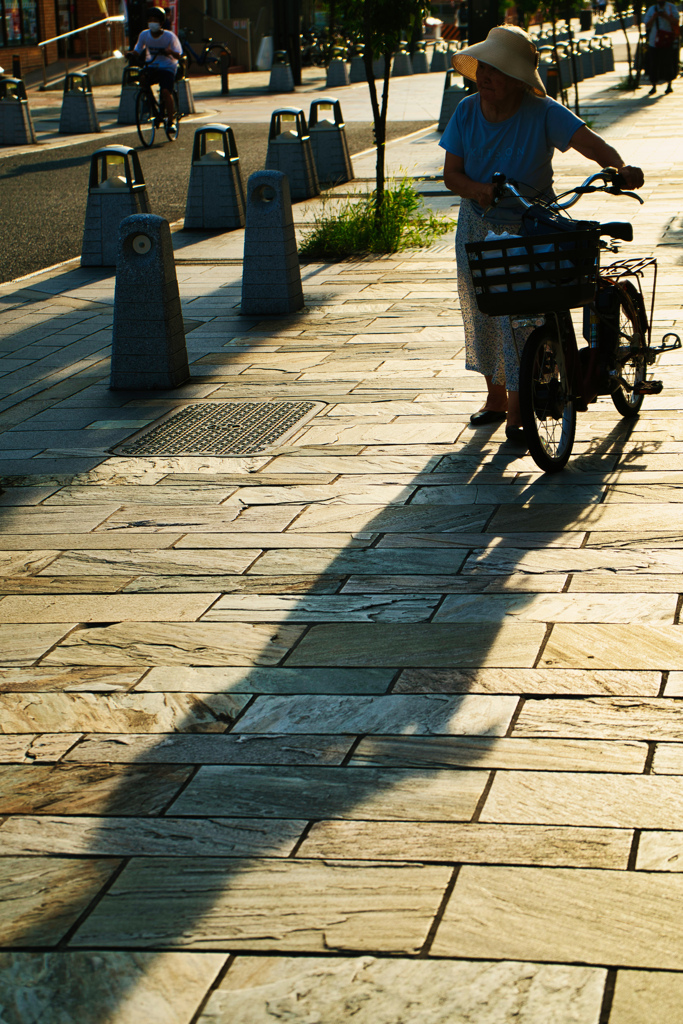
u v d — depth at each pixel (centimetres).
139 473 553
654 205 1182
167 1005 228
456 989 226
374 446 565
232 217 1285
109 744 325
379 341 778
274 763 309
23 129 2114
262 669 360
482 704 330
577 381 505
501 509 474
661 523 446
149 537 475
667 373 652
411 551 439
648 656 349
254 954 240
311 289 964
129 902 259
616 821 274
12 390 718
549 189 529
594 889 251
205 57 3309
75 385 721
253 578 428
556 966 230
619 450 532
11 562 461
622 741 306
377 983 229
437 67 3691
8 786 308
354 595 407
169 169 1744
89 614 409
